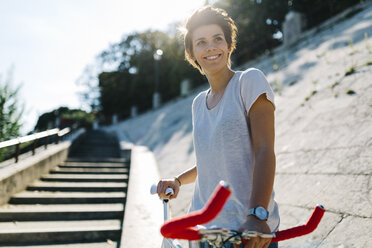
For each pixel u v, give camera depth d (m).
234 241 0.78
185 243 2.96
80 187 6.61
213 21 1.17
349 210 2.28
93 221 5.07
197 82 22.12
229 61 1.26
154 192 1.38
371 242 1.90
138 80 34.81
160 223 4.24
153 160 8.63
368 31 6.29
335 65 5.58
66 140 11.12
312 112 4.41
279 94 6.31
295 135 4.14
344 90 4.35
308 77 6.05
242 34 16.70
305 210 2.62
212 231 0.74
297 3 14.57
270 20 16.14
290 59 8.98
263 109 1.01
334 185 2.66
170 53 26.64
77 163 8.80
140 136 16.48
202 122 1.19
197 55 1.19
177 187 1.38
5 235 4.24
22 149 10.12
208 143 1.11
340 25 8.96
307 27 12.56
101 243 4.28
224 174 1.05
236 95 1.08
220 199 0.58
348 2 10.84
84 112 45.06
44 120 41.91
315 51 7.71
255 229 0.79
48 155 7.70
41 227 4.64
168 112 17.81
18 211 5.02
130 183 6.22
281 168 3.57
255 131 1.00
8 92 7.67
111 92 41.81
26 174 6.40
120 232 4.52
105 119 42.94
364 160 2.70
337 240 2.11
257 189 0.88
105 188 6.68
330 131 3.57
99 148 12.45
